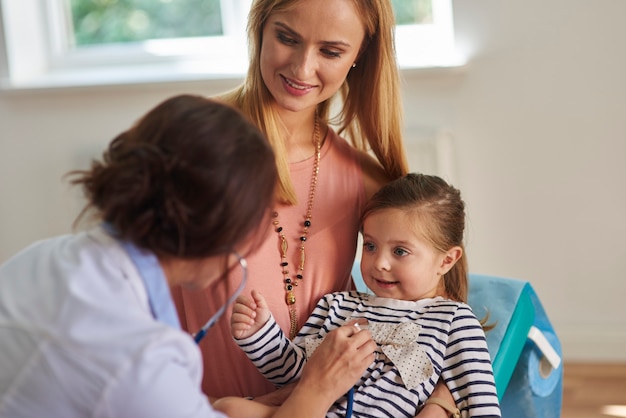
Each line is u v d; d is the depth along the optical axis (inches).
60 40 129.3
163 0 127.2
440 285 64.3
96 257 39.2
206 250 38.8
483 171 112.5
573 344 114.1
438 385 57.0
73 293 37.6
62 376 35.8
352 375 52.6
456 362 56.8
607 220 110.4
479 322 63.3
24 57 126.2
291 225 61.7
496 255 114.3
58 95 122.3
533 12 107.3
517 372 68.1
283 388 58.0
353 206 64.5
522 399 67.9
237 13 124.9
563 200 111.1
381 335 58.2
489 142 111.5
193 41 127.0
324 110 66.7
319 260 62.3
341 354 52.7
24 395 36.0
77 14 129.0
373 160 68.6
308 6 56.1
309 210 62.6
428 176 63.2
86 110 122.4
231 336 60.5
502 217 113.2
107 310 36.9
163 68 125.4
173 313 40.4
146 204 37.9
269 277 60.6
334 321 60.4
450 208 61.2
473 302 67.7
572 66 107.4
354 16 57.8
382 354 57.9
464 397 55.9
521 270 114.0
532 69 108.7
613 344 112.7
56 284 38.4
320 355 53.2
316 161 63.6
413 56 115.5
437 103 111.9
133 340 36.2
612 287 112.0
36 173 125.3
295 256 61.6
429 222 59.9
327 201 63.2
